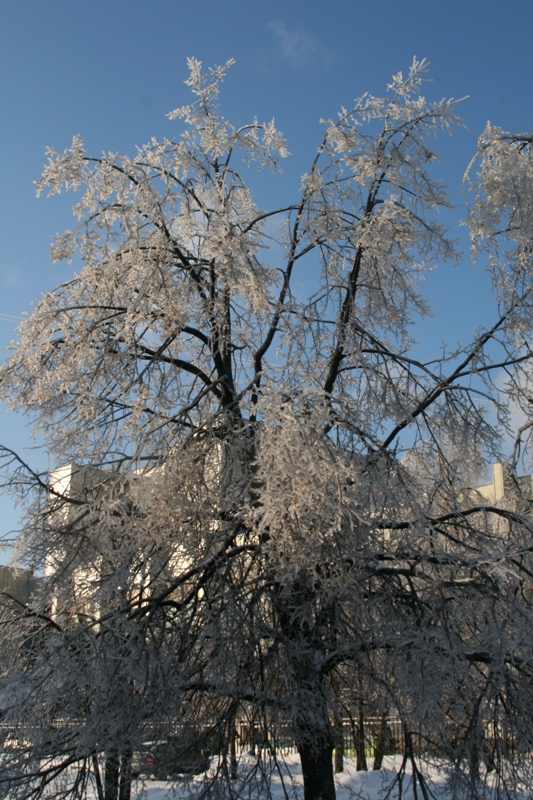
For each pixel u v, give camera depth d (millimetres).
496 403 9766
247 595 7949
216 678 7141
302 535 6727
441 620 7492
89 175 9312
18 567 8398
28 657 7957
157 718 6785
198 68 9648
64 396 9391
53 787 7039
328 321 9852
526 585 9391
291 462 6477
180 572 8602
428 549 8242
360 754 11578
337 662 7820
